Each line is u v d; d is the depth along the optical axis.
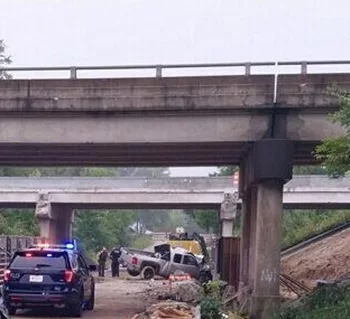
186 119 26.61
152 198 58.00
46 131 27.22
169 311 23.67
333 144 19.77
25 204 61.44
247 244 32.50
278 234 25.72
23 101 26.86
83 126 27.08
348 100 20.11
